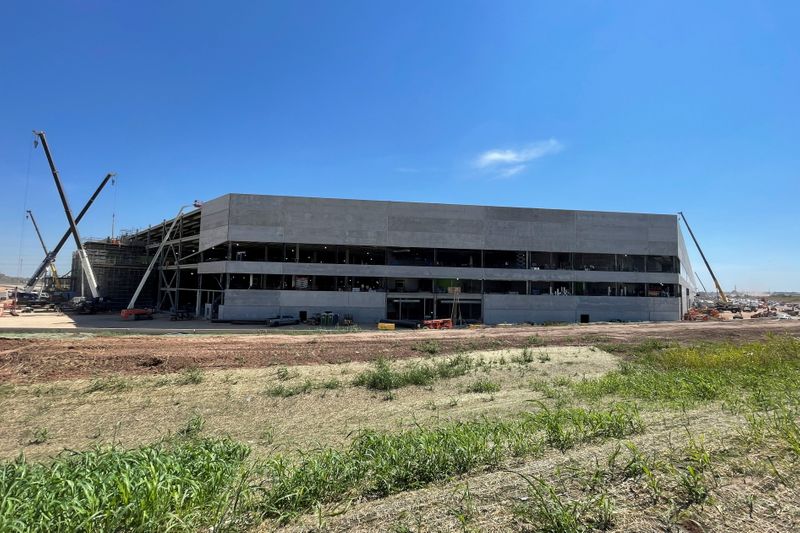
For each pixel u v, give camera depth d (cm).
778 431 452
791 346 1570
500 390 1507
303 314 4856
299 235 4925
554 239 5391
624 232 5528
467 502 350
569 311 5316
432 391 1520
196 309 5350
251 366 1861
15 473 448
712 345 2384
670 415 670
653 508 305
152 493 348
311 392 1493
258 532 344
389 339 2756
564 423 677
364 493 436
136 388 1485
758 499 306
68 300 7419
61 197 7281
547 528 287
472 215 5262
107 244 6762
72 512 343
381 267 5044
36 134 7031
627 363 1995
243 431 1048
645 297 5462
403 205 5153
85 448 932
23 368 1630
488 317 5209
